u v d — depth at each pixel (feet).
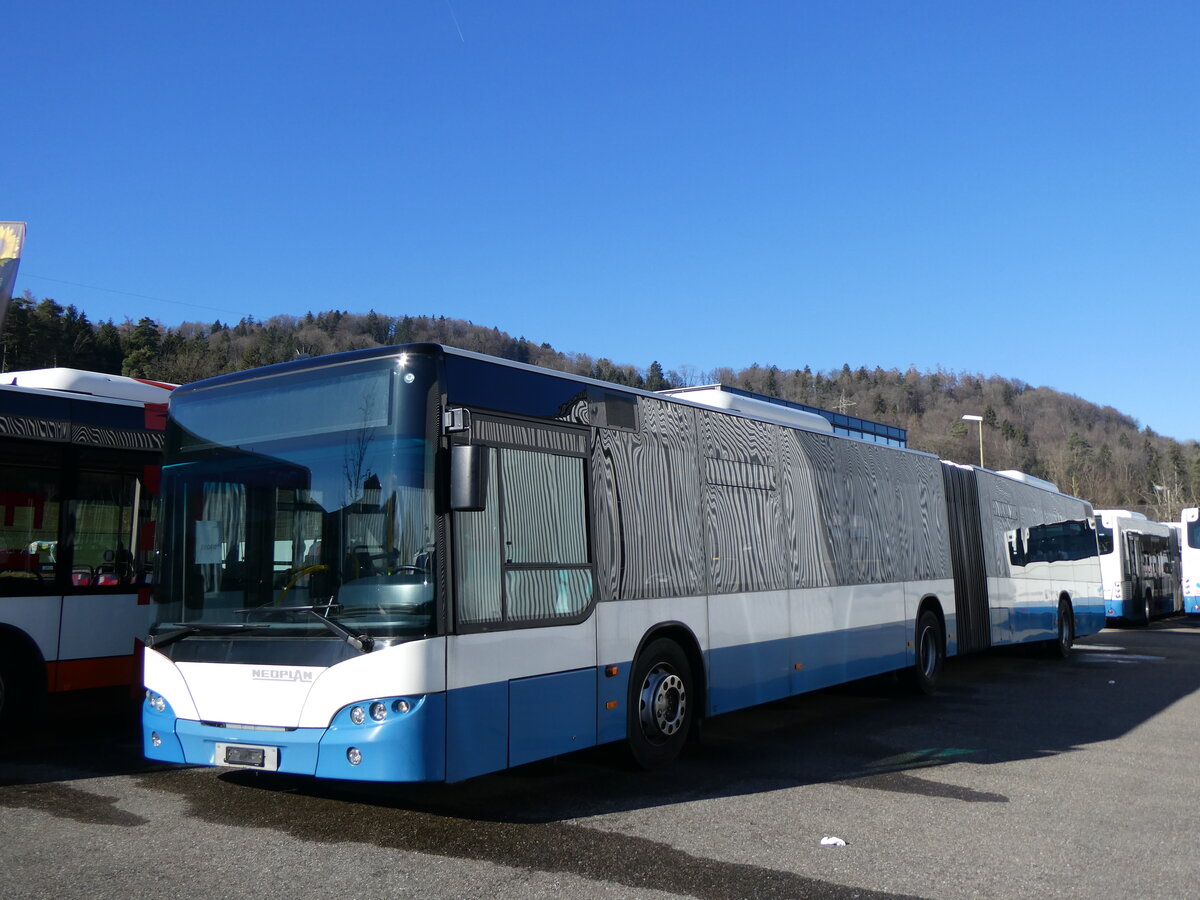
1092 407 570.87
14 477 27.91
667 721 25.98
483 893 16.30
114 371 235.81
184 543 21.39
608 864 17.97
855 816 21.83
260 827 19.84
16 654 27.73
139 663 30.45
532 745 21.03
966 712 37.47
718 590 28.27
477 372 20.85
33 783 23.47
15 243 39.50
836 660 34.50
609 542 24.17
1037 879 17.79
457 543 19.60
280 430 20.79
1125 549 97.35
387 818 20.65
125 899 15.76
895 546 40.19
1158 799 23.93
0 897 15.74
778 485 32.22
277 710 19.20
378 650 18.58
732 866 18.07
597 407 24.38
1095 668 54.70
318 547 19.71
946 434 447.42
